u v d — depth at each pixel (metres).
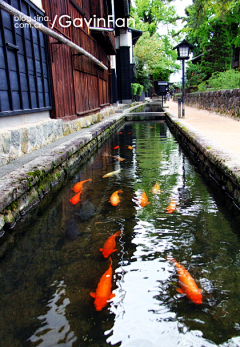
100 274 2.13
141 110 24.00
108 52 16.89
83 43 10.27
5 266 2.27
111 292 1.91
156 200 3.68
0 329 1.63
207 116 12.94
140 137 9.85
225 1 15.62
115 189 4.18
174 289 1.94
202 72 27.28
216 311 1.74
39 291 1.95
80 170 5.42
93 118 10.89
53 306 1.80
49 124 6.28
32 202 3.55
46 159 4.47
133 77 30.98
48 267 2.23
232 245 2.53
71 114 8.58
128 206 3.49
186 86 27.36
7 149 4.36
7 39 4.77
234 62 27.23
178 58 12.30
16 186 3.11
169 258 2.32
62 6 7.69
